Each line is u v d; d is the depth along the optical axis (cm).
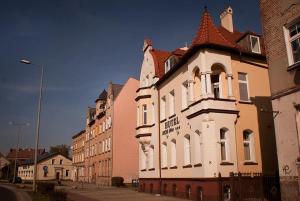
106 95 5575
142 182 3072
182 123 2342
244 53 2180
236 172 1933
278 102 1387
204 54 2056
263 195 1814
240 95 2144
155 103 2911
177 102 2466
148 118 3017
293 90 1314
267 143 2116
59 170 8775
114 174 4394
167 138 2614
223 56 2095
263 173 1989
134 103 4759
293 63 1348
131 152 4534
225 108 2008
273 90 1420
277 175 1878
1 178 9844
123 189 3509
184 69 2375
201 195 1983
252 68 2220
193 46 2089
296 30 1352
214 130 1944
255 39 2297
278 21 1423
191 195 2117
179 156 2366
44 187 2517
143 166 3100
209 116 1961
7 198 2498
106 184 4628
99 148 5397
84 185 4697
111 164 4431
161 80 2783
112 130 4534
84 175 6612
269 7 1482
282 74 1378
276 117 1390
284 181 1325
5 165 10906
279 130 1372
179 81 2453
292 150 1302
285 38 1380
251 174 1905
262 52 2294
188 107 2212
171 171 2497
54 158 8781
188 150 2284
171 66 2711
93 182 5578
